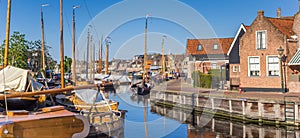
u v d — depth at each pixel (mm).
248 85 23281
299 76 21234
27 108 8758
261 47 22844
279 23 23875
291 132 14750
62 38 17406
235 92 22219
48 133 6324
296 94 19891
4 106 8359
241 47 23844
